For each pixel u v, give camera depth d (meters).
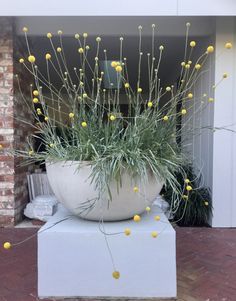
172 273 2.15
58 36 4.14
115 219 2.28
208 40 4.17
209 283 2.43
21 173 4.15
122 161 2.11
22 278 2.53
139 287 2.15
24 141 4.27
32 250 3.12
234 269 2.69
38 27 4.00
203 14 3.47
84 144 2.21
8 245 1.88
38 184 4.43
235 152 3.88
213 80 3.94
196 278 2.52
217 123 3.86
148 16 3.62
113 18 3.96
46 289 2.17
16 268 2.71
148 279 2.15
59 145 2.39
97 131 2.30
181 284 2.41
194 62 4.92
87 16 3.61
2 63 3.79
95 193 2.12
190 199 3.96
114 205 2.17
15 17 3.81
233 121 3.86
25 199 4.33
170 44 4.70
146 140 2.27
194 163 4.41
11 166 3.82
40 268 2.17
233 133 3.87
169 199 3.74
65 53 5.03
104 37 4.27
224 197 3.90
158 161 2.18
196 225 4.05
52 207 3.91
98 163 2.06
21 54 4.21
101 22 4.06
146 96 4.70
